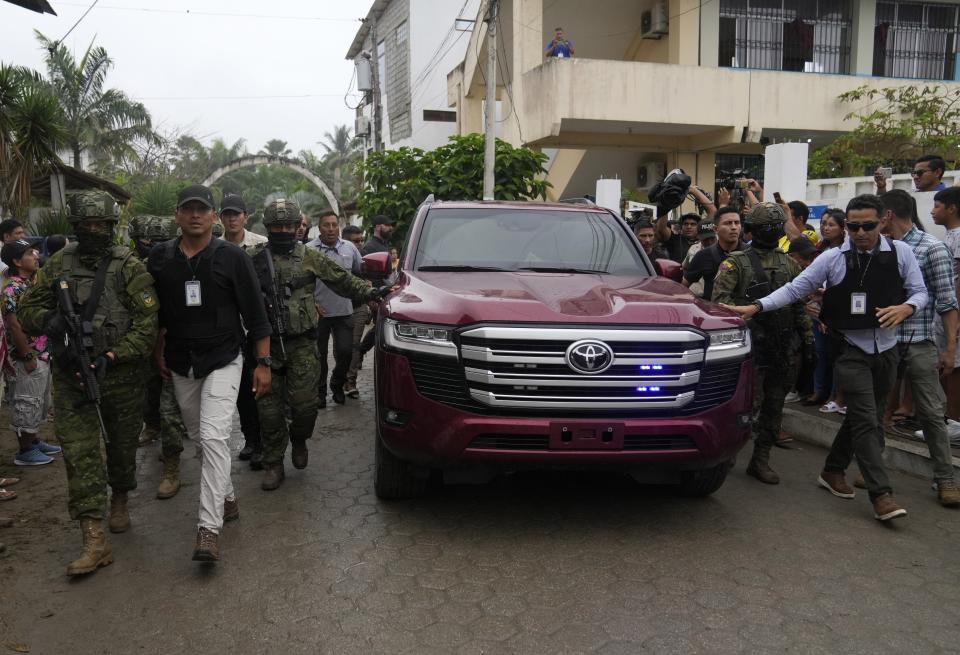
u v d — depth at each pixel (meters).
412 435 3.67
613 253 4.89
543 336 3.47
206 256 3.64
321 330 6.91
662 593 3.20
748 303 4.63
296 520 4.09
